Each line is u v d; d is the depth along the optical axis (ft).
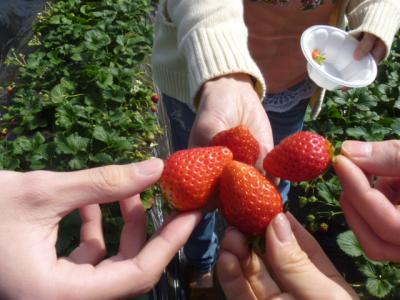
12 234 0.58
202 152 0.65
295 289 0.61
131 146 1.45
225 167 0.65
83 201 0.62
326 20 1.09
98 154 1.36
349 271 1.36
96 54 2.02
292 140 0.66
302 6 1.00
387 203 0.64
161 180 0.65
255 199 0.62
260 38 1.08
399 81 1.91
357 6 1.03
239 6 0.83
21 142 1.39
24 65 2.02
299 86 1.19
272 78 1.15
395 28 1.00
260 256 0.71
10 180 0.60
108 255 1.12
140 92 1.87
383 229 0.65
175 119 1.13
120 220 1.17
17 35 2.69
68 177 0.61
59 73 1.95
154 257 0.63
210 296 1.39
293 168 0.65
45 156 1.36
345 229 1.43
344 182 0.66
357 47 1.02
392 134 1.68
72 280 0.59
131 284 0.61
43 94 1.86
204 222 1.16
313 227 1.44
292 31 1.07
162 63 1.01
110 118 1.63
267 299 0.64
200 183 0.64
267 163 0.69
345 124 1.73
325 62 1.06
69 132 1.54
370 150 0.67
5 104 1.96
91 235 0.71
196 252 1.30
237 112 0.75
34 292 0.58
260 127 0.76
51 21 2.27
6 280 0.57
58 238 1.10
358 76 1.01
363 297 1.26
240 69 0.76
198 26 0.79
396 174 0.66
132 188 0.62
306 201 1.43
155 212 1.36
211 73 0.76
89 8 2.48
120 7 2.46
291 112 1.24
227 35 0.79
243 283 0.67
